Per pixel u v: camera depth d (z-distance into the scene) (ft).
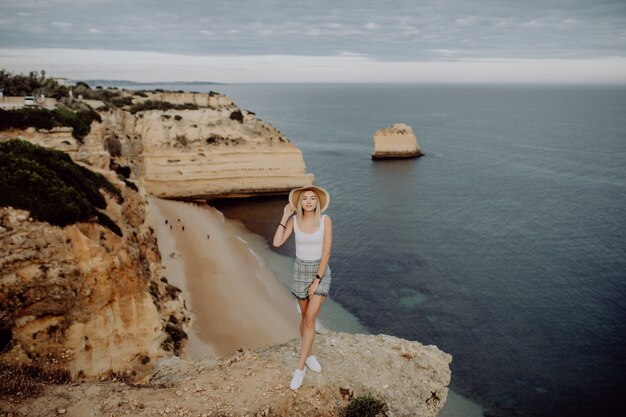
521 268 154.30
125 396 23.56
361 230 195.62
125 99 305.12
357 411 24.14
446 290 139.64
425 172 317.83
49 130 141.90
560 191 262.88
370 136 542.98
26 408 22.06
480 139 509.35
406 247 175.42
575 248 171.53
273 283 148.15
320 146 453.17
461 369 102.73
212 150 244.01
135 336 73.77
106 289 69.05
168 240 170.81
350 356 28.17
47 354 61.11
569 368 102.37
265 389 24.61
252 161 250.37
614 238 181.78
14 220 63.10
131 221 112.37
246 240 188.34
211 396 23.93
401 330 118.73
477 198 248.11
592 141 498.69
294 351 28.17
